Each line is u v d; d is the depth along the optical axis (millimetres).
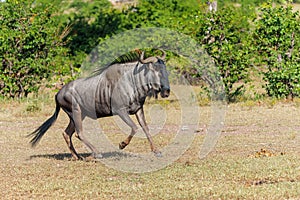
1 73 57375
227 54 54375
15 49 57469
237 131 40500
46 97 57750
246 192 24203
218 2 80062
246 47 54375
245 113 47625
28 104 53375
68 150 35781
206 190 24750
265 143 35969
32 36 57469
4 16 57844
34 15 58531
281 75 53000
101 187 26062
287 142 36219
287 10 54406
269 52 54188
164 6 70688
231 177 27234
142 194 24703
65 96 32406
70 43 75188
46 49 58812
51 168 30344
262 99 53688
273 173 27531
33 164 31484
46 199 24469
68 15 84312
